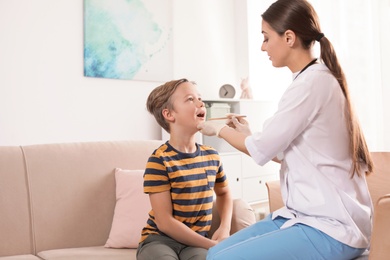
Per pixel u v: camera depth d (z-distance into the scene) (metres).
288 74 4.08
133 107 3.26
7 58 2.69
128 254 1.52
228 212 1.51
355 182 1.15
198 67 3.67
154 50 3.36
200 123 1.40
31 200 1.64
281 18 1.19
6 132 2.69
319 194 1.10
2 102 2.68
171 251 1.27
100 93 3.09
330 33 3.33
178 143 1.48
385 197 0.96
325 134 1.12
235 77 3.95
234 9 3.96
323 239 1.06
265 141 1.12
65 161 1.74
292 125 1.10
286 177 1.21
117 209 1.70
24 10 2.76
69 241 1.67
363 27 3.17
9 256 1.54
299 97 1.11
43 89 2.83
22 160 1.68
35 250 1.61
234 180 3.26
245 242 1.09
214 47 3.79
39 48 2.82
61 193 1.69
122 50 3.18
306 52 1.21
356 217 1.09
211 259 1.10
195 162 1.46
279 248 1.05
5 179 1.62
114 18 3.14
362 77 3.17
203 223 1.44
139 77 3.27
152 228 1.43
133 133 3.26
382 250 0.96
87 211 1.71
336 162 1.12
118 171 1.78
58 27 2.90
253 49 3.93
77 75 2.98
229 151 3.38
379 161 1.57
